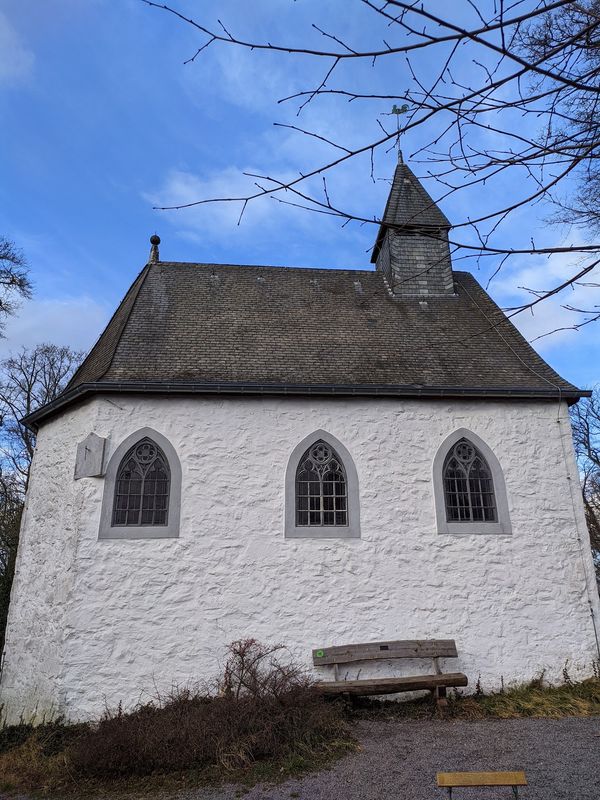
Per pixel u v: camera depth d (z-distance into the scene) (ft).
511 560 32.94
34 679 30.12
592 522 75.97
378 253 52.31
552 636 31.99
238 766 21.62
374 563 31.91
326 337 39.29
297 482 32.94
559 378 37.37
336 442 33.81
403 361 37.52
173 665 29.12
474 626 31.60
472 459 34.78
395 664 30.50
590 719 26.66
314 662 29.71
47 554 32.37
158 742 22.39
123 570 30.22
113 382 32.35
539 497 34.22
